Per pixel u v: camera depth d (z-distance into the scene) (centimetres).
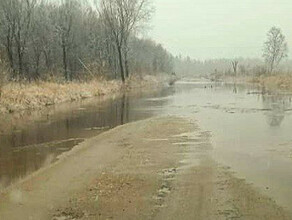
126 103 3984
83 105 3759
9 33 5125
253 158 1580
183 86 7500
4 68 3584
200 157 1608
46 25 5988
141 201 1130
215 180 1302
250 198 1134
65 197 1186
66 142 2022
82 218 1032
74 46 6341
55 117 2923
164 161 1559
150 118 2800
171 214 1034
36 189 1271
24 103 3322
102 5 6406
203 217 1010
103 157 1662
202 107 3516
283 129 2247
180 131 2211
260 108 3350
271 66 9719
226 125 2414
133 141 1972
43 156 1728
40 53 5978
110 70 6844
